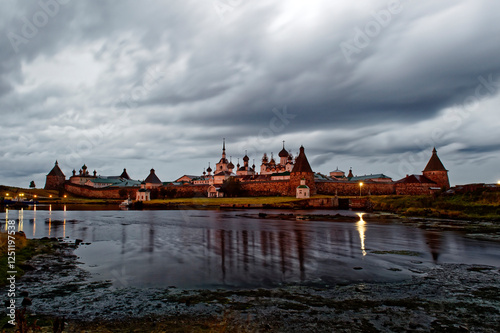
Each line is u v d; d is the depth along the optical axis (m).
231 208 84.00
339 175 157.12
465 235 25.66
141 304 9.83
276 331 7.83
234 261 16.05
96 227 34.81
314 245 21.17
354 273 13.45
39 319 8.65
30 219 46.59
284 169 145.12
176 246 21.09
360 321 8.38
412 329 7.88
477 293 10.66
